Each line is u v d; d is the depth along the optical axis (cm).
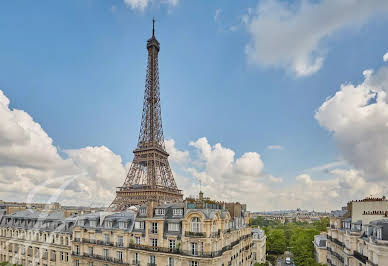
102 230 8019
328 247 9756
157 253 6875
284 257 16750
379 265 5072
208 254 6291
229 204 9269
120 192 16062
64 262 8175
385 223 5366
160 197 15588
